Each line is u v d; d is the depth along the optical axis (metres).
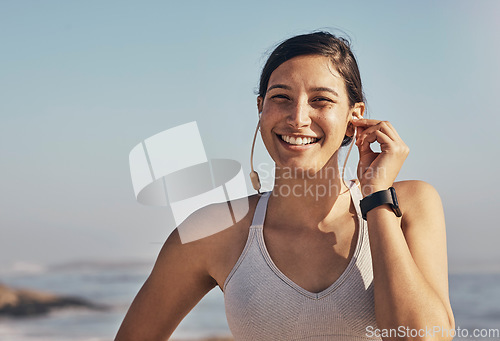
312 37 1.85
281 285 1.79
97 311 16.80
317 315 1.74
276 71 1.85
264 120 1.87
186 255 2.02
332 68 1.83
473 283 17.08
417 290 1.65
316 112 1.82
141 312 2.11
